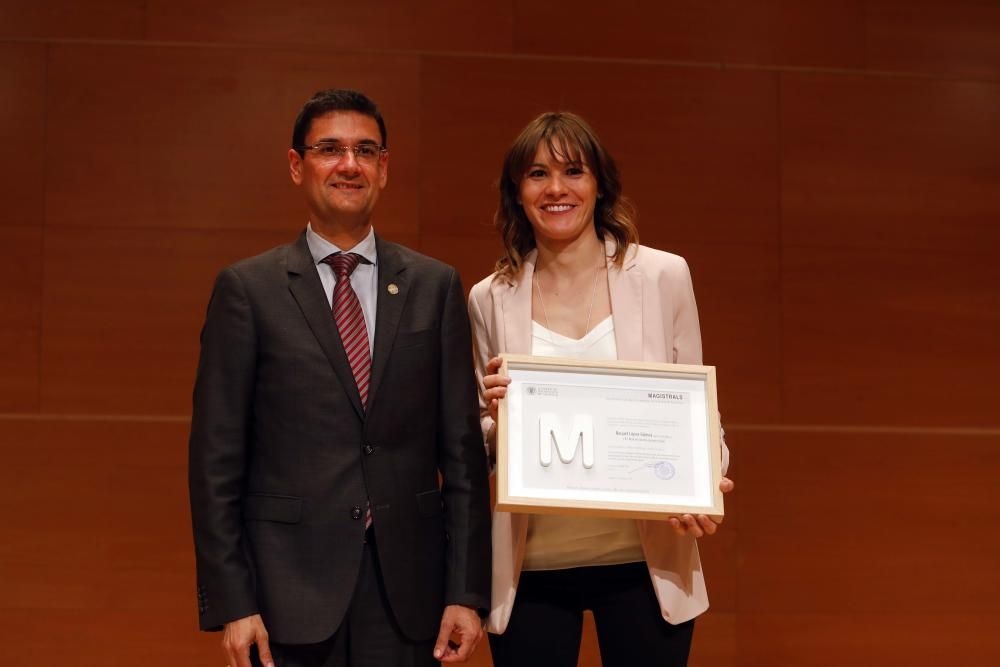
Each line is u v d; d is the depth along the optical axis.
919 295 3.63
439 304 2.04
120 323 3.39
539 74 3.55
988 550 3.57
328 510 1.87
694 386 2.01
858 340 3.60
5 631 3.30
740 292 3.56
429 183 3.49
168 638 3.33
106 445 3.36
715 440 1.98
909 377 3.61
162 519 3.36
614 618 2.05
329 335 1.94
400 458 1.94
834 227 3.62
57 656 3.30
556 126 2.12
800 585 3.50
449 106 3.52
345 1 3.52
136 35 3.45
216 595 1.82
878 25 3.69
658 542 2.03
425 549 1.94
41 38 3.43
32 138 3.41
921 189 3.66
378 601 1.89
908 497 3.56
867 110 3.66
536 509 1.89
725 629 3.47
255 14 3.49
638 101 3.58
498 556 2.05
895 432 3.58
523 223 2.20
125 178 3.42
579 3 3.59
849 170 3.64
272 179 3.46
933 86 3.69
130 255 3.41
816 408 3.56
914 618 3.53
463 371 2.04
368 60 3.51
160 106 3.44
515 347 2.09
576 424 1.95
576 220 2.09
